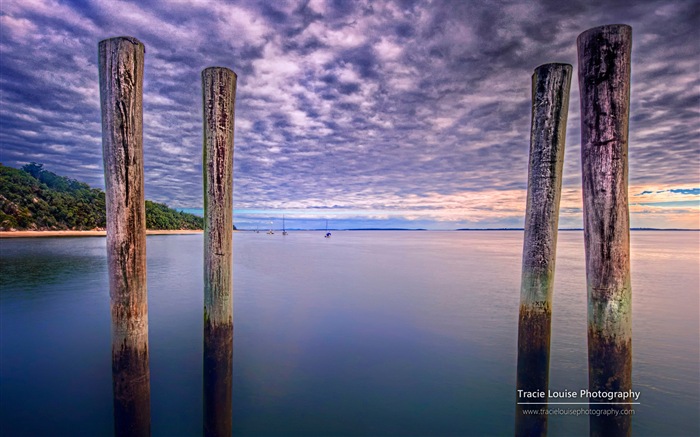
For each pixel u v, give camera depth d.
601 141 3.25
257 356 7.64
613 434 3.33
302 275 19.23
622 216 3.24
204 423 4.48
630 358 3.34
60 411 5.34
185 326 9.37
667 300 12.95
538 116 4.13
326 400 5.87
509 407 5.71
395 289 15.15
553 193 4.13
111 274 3.64
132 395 3.71
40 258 23.48
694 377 6.53
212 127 4.15
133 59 3.55
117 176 3.53
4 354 7.37
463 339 8.70
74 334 8.59
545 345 4.25
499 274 20.02
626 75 3.23
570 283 16.86
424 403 5.81
